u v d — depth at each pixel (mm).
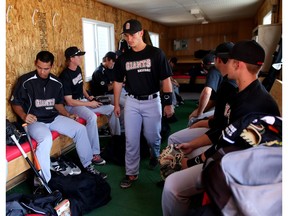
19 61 2824
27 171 2781
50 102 2779
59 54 3559
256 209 967
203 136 1963
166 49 9664
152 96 2443
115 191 2471
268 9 4746
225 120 1748
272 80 3008
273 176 1031
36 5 3072
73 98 3412
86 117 3121
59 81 2904
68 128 2729
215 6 5770
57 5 3479
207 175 1111
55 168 2625
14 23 2740
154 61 2324
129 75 2408
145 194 2404
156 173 2811
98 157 3117
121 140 3207
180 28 9609
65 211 1915
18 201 1823
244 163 1060
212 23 9125
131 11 5930
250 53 1351
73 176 2322
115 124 3496
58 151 2854
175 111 5828
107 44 5277
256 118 1227
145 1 4832
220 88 2068
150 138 2650
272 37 3420
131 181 2590
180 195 1547
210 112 2824
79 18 4035
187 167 1741
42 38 3203
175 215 1605
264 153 1062
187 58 9734
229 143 1268
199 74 8047
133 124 2496
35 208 1765
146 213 2113
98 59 4898
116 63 2496
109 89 4242
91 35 4723
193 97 7543
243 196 987
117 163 3096
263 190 986
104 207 2207
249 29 8578
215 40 9234
